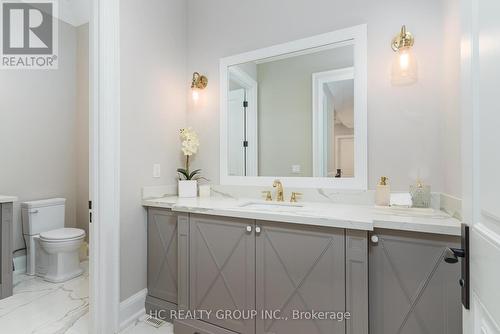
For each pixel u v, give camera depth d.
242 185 2.06
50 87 2.94
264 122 2.00
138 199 1.85
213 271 1.53
